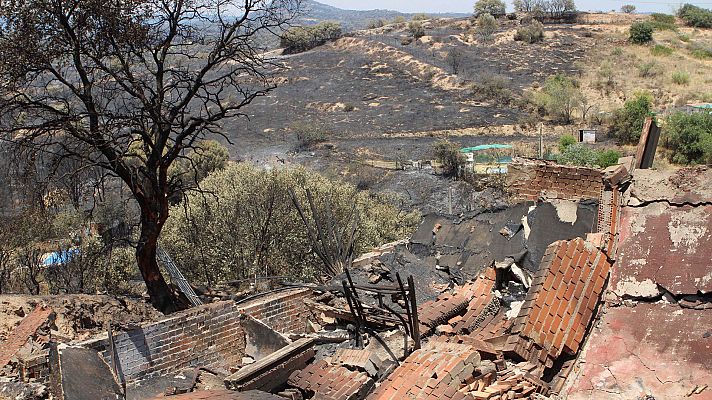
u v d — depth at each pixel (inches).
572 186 587.5
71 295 606.5
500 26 4087.1
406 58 3526.1
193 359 493.7
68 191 906.1
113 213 1168.8
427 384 356.5
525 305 416.2
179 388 454.9
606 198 457.7
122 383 418.0
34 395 403.5
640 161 488.1
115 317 595.5
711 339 354.0
